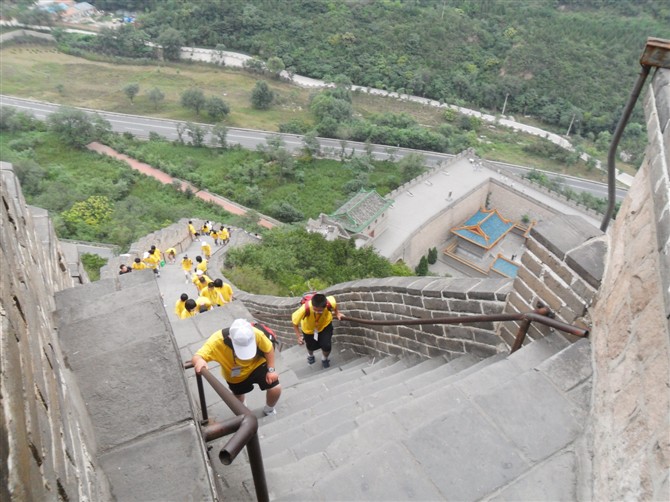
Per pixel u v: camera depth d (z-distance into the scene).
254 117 57.00
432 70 70.44
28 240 3.71
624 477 2.24
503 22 77.12
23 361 1.65
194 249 18.66
